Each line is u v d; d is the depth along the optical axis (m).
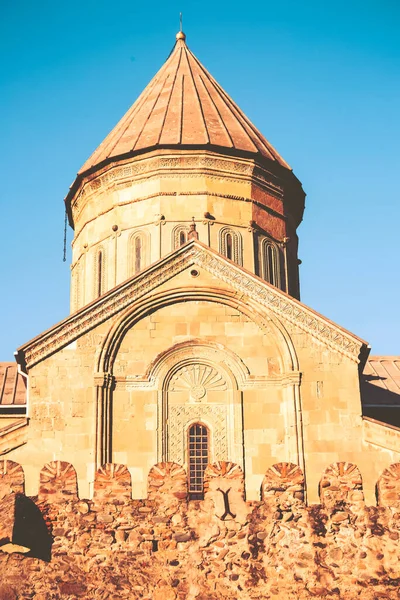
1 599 22.95
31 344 31.89
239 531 23.83
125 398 31.75
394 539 23.61
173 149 39.97
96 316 32.38
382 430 31.25
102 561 23.53
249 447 31.38
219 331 32.53
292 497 24.11
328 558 23.52
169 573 23.45
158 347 32.31
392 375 41.06
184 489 24.25
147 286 32.81
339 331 32.31
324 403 31.67
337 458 31.05
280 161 42.06
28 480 30.55
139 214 39.78
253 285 32.88
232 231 39.62
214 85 45.25
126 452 31.20
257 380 32.03
